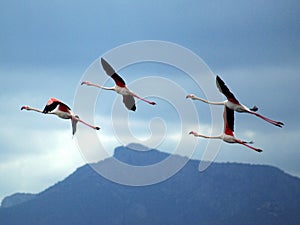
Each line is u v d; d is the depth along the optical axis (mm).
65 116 50094
